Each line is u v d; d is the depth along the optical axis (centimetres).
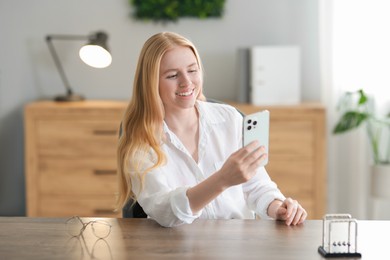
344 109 410
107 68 435
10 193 446
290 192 394
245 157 178
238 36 429
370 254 165
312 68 429
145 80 204
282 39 428
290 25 427
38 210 401
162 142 212
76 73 436
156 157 206
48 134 395
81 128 394
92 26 431
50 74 436
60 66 434
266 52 399
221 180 180
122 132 222
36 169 397
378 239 177
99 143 395
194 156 218
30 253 166
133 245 172
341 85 409
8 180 444
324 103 412
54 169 398
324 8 406
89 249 169
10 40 433
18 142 441
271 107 388
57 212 401
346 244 164
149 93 204
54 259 162
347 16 403
